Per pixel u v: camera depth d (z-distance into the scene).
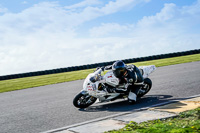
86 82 6.21
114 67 6.16
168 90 7.56
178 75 10.88
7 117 6.21
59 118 5.54
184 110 4.79
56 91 10.47
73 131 4.36
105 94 6.17
